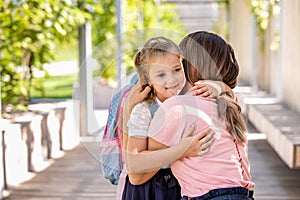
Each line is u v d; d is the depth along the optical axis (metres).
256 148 5.73
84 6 5.83
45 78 6.15
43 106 5.89
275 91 7.30
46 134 5.26
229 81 1.71
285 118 5.07
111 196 3.96
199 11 15.65
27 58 5.57
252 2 7.85
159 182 1.64
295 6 5.86
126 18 7.62
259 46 8.62
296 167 3.76
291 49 6.04
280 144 4.25
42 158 5.12
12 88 5.22
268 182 4.39
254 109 6.06
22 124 4.59
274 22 7.46
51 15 5.02
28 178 4.52
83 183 4.34
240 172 1.59
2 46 4.99
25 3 4.96
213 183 1.55
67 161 5.14
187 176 1.57
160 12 11.87
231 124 1.62
